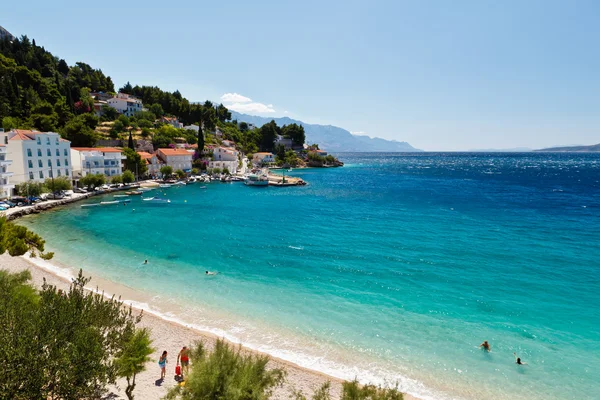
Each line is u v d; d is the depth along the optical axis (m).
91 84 181.75
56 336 13.08
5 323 12.85
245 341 24.86
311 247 48.28
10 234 25.11
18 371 11.52
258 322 27.61
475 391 20.33
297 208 80.38
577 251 45.69
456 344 24.94
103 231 55.53
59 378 12.74
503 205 81.50
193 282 35.47
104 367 13.70
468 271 38.84
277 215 71.75
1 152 69.12
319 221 65.69
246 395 13.87
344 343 24.89
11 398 11.23
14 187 73.88
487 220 65.25
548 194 99.62
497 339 25.61
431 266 40.50
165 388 19.28
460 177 163.75
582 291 33.62
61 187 80.88
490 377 21.53
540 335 26.23
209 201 90.75
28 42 163.88
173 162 135.38
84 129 114.81
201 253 45.25
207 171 150.88
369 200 92.12
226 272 38.50
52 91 132.38
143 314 28.03
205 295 32.34
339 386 20.27
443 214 71.62
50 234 52.25
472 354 23.81
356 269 39.62
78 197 83.25
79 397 12.80
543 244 49.06
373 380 21.02
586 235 53.62
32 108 115.12
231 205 84.62
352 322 27.80
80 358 12.82
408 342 25.11
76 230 55.50
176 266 40.19
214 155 164.62
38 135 82.31
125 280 35.44
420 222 64.19
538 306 30.67
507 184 129.62
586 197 93.00
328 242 50.78
